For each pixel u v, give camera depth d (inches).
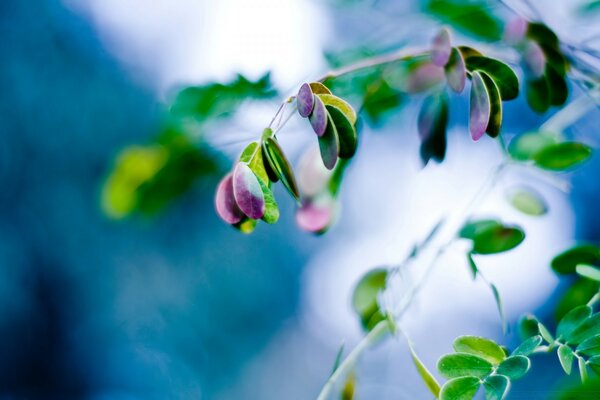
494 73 17.3
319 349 75.8
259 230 72.8
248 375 77.0
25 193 72.9
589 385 16.1
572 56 19.2
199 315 74.9
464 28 21.5
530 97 19.0
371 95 20.9
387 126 22.8
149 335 75.2
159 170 24.0
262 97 21.5
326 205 20.1
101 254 72.7
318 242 69.7
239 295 74.7
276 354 77.3
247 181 16.4
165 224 67.6
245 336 76.9
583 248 18.6
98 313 74.8
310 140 20.9
